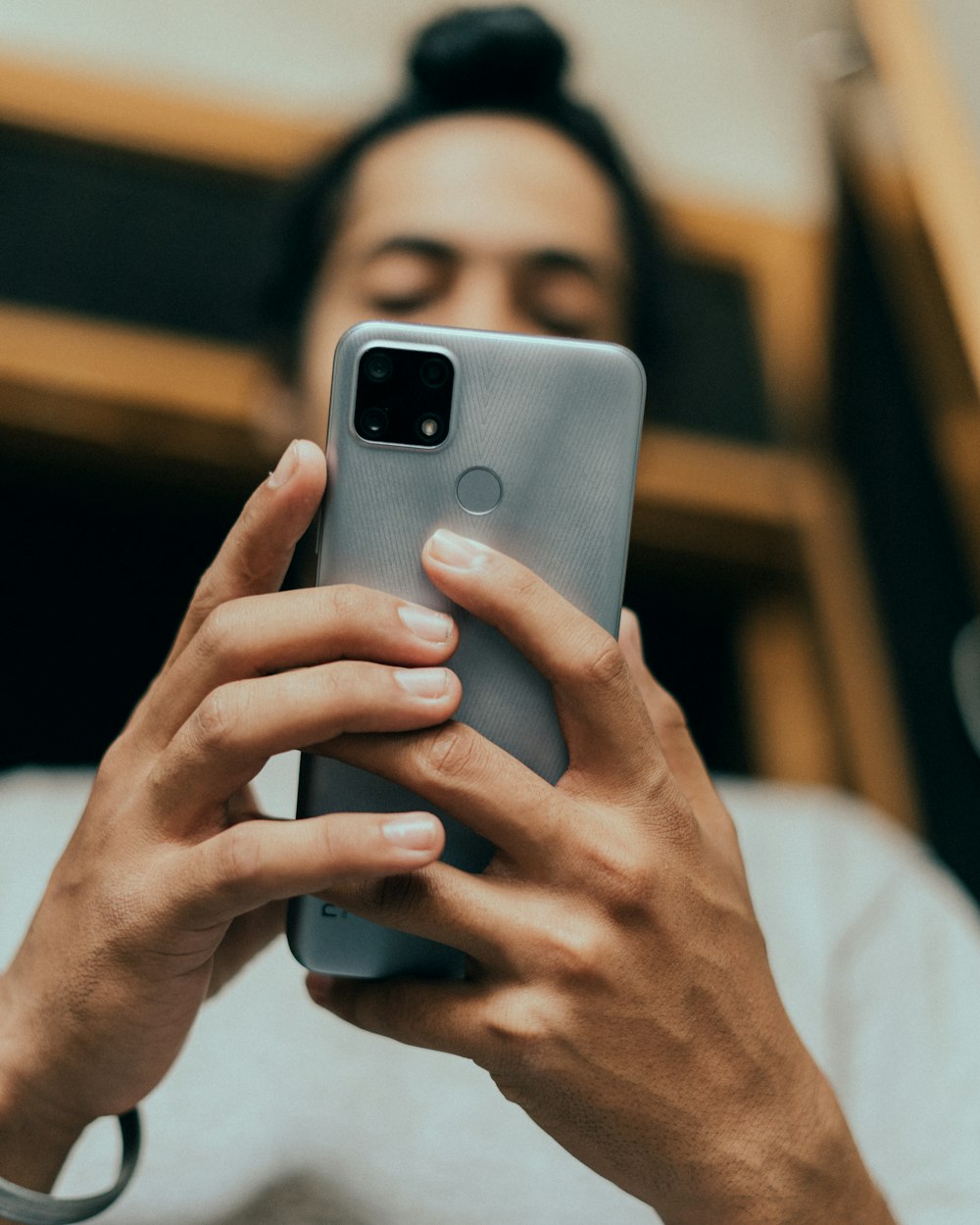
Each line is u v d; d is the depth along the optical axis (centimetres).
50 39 132
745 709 131
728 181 150
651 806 34
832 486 138
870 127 150
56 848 64
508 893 33
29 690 117
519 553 36
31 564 121
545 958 32
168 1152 50
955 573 128
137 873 33
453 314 84
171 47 136
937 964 63
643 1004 33
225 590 35
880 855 70
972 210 135
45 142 129
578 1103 33
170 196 130
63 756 115
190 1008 36
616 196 92
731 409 140
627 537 36
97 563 122
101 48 134
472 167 86
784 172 152
